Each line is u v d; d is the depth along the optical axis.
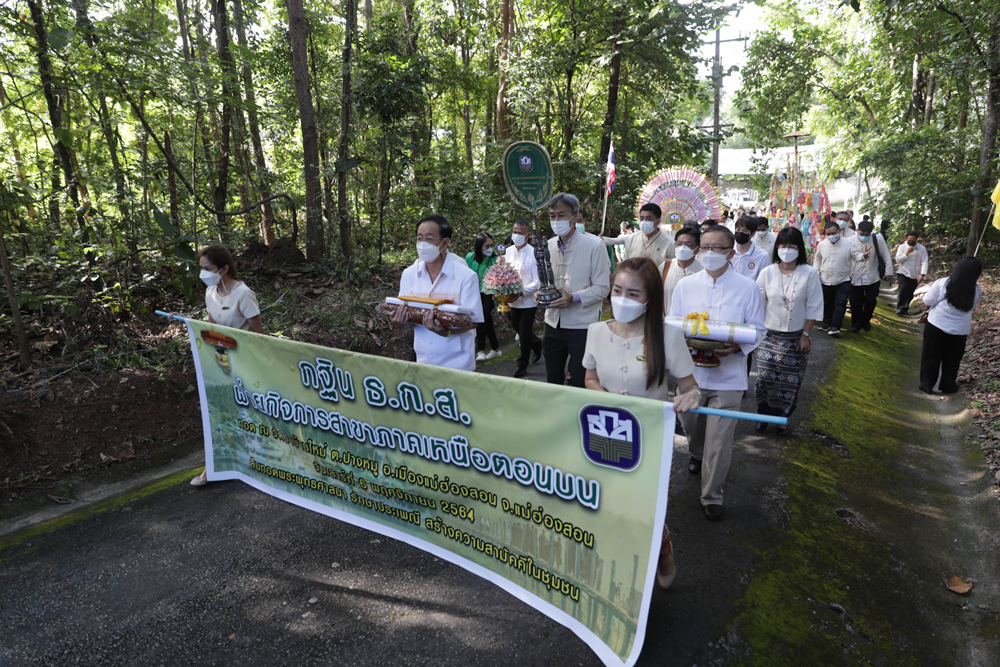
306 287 8.27
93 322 5.63
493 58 15.75
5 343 5.63
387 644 2.79
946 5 12.04
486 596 3.11
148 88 6.53
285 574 3.32
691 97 15.00
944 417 6.26
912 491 4.62
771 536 3.65
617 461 2.38
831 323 9.30
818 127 23.62
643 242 6.55
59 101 7.08
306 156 9.03
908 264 11.52
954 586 3.45
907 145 15.35
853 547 3.72
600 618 2.53
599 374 2.88
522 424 2.65
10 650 2.81
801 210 13.19
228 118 8.89
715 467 3.69
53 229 7.22
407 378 3.02
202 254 4.14
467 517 3.00
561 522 2.62
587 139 15.10
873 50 18.41
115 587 3.24
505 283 5.13
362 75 9.67
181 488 4.34
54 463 4.51
